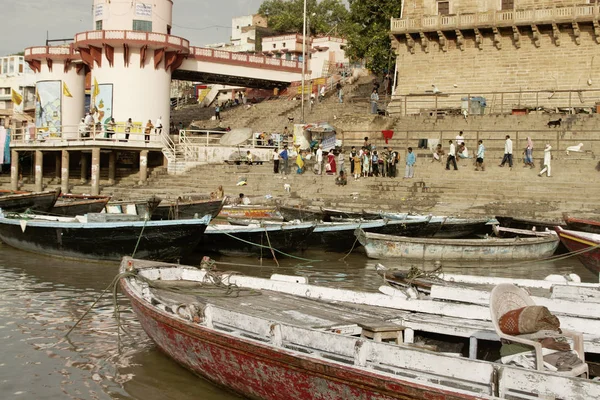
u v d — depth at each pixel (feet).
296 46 226.38
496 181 86.48
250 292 36.83
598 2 113.29
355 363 23.81
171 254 56.49
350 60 190.60
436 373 22.25
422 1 130.41
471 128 109.81
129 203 71.00
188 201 81.92
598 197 78.43
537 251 65.51
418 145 107.34
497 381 20.88
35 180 130.21
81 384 29.27
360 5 155.12
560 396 19.80
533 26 117.29
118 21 130.21
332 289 35.42
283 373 24.31
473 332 27.91
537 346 22.22
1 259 60.29
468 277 39.91
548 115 104.53
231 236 62.34
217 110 168.04
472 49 125.49
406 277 38.86
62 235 58.59
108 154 132.98
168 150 120.98
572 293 35.12
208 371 28.37
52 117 145.28
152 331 31.42
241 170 112.88
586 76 115.96
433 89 128.98
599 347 26.00
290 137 131.64
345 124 117.29
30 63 147.43
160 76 131.23
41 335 36.06
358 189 93.86
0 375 30.12
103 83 129.18
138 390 28.71
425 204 84.58
